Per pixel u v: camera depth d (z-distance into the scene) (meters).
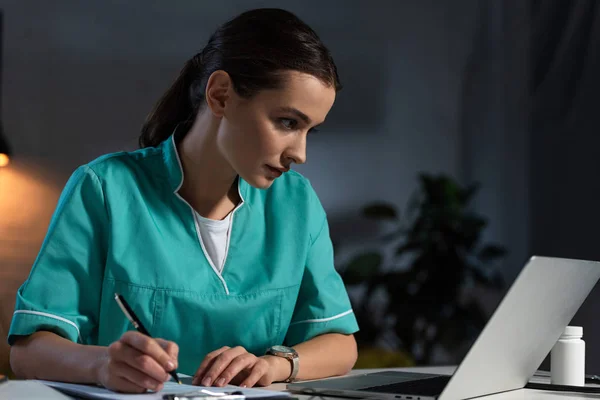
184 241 1.23
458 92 4.67
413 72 4.68
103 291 1.18
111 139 4.19
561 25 4.02
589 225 3.80
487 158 4.54
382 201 4.62
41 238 3.98
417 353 4.09
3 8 4.07
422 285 3.87
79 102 4.15
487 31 4.59
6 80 4.05
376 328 3.96
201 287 1.22
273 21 1.10
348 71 4.61
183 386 0.95
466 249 3.93
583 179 3.84
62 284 1.15
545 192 4.13
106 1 4.21
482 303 4.39
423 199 4.61
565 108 4.00
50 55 4.12
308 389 0.96
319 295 1.34
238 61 1.10
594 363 3.34
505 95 4.42
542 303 0.95
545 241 4.11
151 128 1.31
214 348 1.24
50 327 1.11
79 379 0.97
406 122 4.66
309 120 1.09
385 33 4.66
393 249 4.57
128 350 0.87
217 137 1.16
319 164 4.57
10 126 4.04
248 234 1.28
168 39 4.29
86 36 4.18
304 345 1.25
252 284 1.26
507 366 0.99
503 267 4.39
